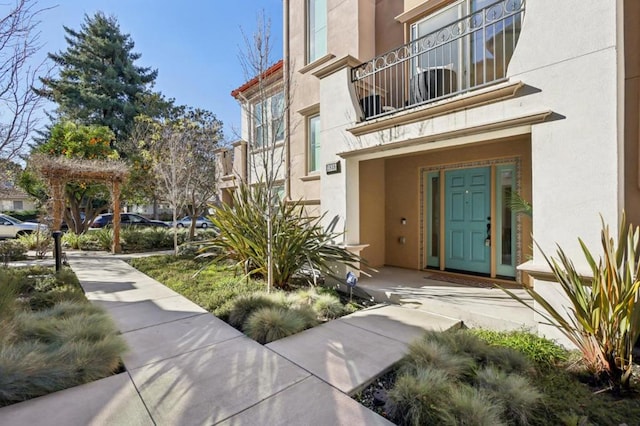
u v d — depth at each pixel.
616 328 2.76
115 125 21.58
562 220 3.57
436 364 2.95
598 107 3.33
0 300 3.56
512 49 5.33
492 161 6.25
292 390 2.67
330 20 7.91
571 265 3.16
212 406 2.45
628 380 2.69
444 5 6.25
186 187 11.43
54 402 2.48
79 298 5.01
